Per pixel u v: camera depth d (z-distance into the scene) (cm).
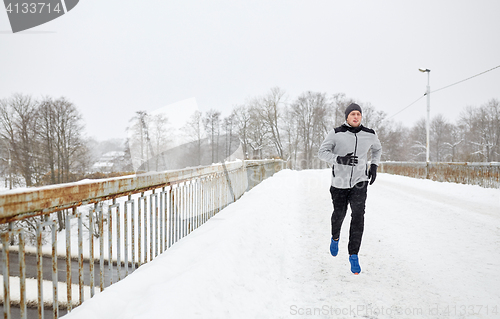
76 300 518
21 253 140
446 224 509
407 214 599
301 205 697
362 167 334
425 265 331
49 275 620
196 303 189
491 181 1030
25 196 136
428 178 1577
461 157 4712
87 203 182
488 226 490
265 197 657
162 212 287
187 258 263
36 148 2877
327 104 5869
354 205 325
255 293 249
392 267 330
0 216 124
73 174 2917
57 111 2980
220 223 384
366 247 400
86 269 584
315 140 5675
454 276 300
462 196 890
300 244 417
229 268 261
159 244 284
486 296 257
